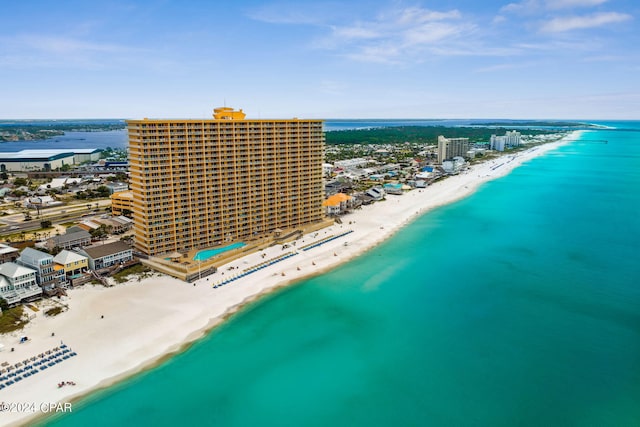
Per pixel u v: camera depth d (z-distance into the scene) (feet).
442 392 299.17
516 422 271.08
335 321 396.37
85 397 288.30
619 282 479.41
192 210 538.88
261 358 337.93
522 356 339.36
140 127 479.41
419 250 595.06
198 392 297.53
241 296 442.09
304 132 640.58
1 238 614.75
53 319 380.78
